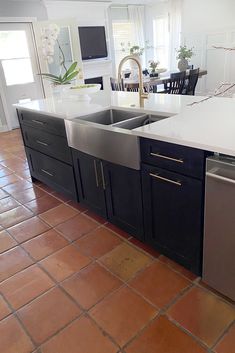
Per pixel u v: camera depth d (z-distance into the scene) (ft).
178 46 24.30
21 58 18.47
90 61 21.89
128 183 5.98
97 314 4.89
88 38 21.54
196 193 4.66
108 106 7.58
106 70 23.12
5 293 5.47
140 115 6.88
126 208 6.38
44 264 6.17
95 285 5.50
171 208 5.25
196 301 4.95
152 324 4.63
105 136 5.97
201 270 5.23
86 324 4.72
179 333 4.44
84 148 6.78
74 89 8.79
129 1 23.39
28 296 5.37
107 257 6.22
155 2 24.80
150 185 5.46
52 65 19.10
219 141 4.15
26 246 6.81
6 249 6.76
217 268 4.78
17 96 18.90
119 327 4.63
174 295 5.11
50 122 7.81
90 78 22.25
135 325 4.64
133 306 4.98
